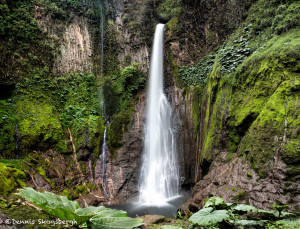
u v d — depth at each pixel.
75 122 10.87
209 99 8.85
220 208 3.53
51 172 8.88
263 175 5.01
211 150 7.58
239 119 6.57
